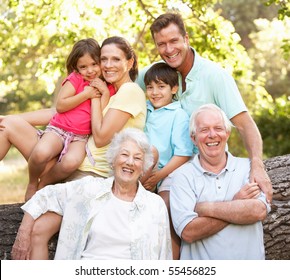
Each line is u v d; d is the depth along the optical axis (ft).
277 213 13.35
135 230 11.25
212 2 25.11
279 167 14.53
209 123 11.82
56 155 12.73
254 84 27.12
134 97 12.57
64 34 25.29
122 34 25.68
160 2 23.47
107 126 12.31
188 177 12.01
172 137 12.80
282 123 37.40
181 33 13.12
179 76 13.47
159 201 11.57
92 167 12.55
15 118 12.75
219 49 23.82
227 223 11.56
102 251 11.22
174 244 12.35
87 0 23.57
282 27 36.88
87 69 12.80
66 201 11.52
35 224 11.57
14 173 48.52
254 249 11.63
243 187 11.69
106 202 11.40
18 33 27.12
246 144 12.91
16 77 38.50
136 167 11.37
